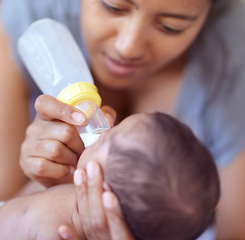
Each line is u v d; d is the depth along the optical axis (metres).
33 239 0.92
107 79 1.20
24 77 1.34
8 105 1.36
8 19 1.27
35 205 0.99
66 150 0.97
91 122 0.89
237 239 1.49
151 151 0.79
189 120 1.43
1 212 1.01
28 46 1.06
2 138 1.38
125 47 1.01
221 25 1.33
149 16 0.96
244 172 1.45
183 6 0.94
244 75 1.35
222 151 1.44
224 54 1.34
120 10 0.97
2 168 1.41
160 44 1.05
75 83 0.92
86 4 1.05
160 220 0.76
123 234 0.76
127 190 0.76
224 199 1.47
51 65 0.99
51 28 1.05
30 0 1.25
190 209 0.78
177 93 1.42
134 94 1.48
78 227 0.93
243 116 1.39
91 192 0.78
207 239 1.18
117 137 0.81
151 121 0.83
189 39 1.09
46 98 0.90
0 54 1.31
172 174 0.78
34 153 0.99
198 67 1.37
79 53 1.05
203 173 0.81
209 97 1.39
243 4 1.37
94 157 0.81
